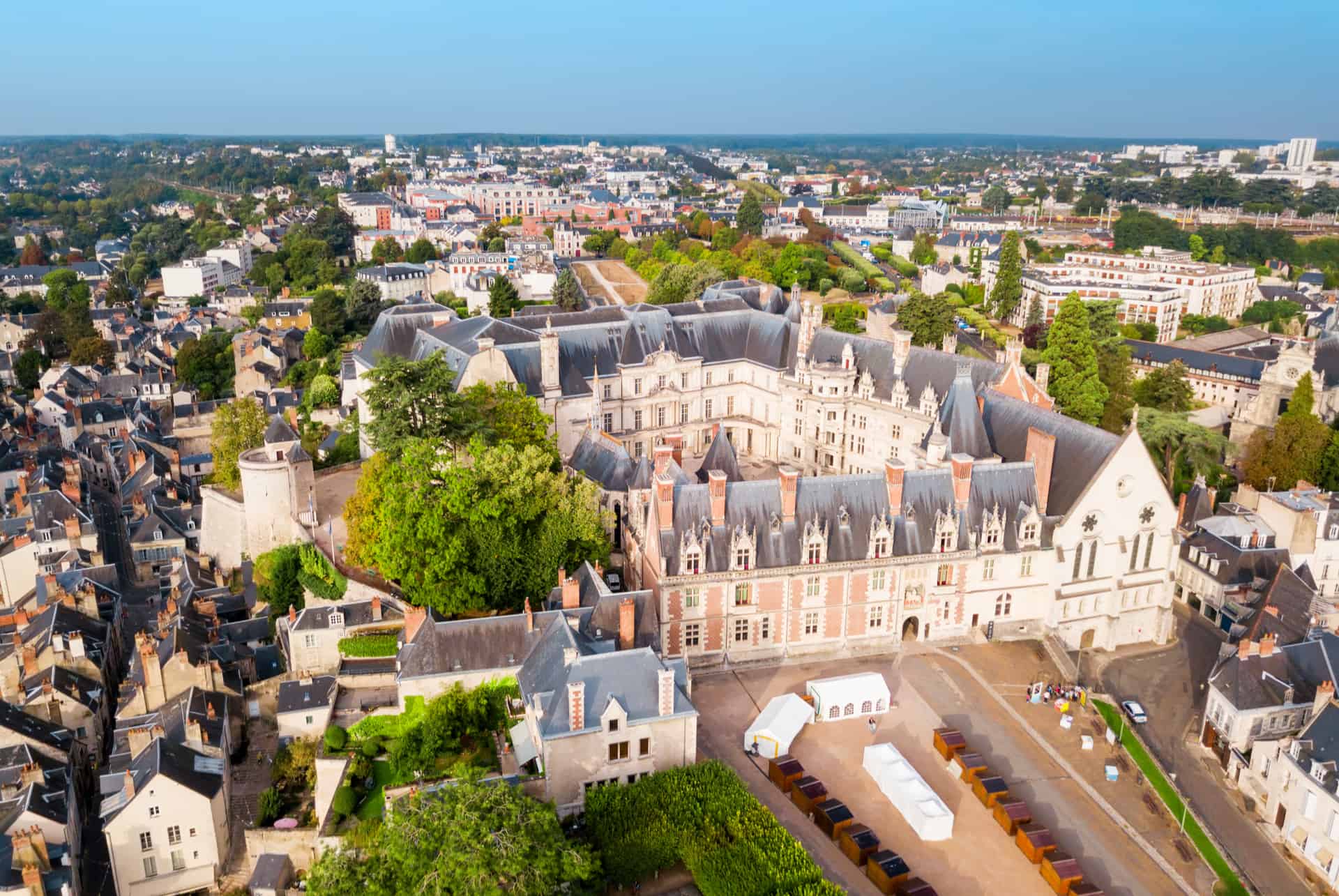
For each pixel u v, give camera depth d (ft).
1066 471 460.96
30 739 424.46
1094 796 361.51
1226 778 384.47
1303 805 341.00
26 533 612.29
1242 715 383.24
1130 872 327.67
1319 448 639.76
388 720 373.81
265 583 514.68
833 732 387.34
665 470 438.81
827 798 342.85
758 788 355.56
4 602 608.60
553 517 429.79
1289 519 538.88
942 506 440.45
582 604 398.83
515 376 575.38
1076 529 448.24
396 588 462.60
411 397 456.86
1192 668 458.91
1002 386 554.46
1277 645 419.74
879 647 442.91
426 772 352.08
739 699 403.54
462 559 407.23
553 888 275.59
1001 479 451.53
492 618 376.07
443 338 629.10
